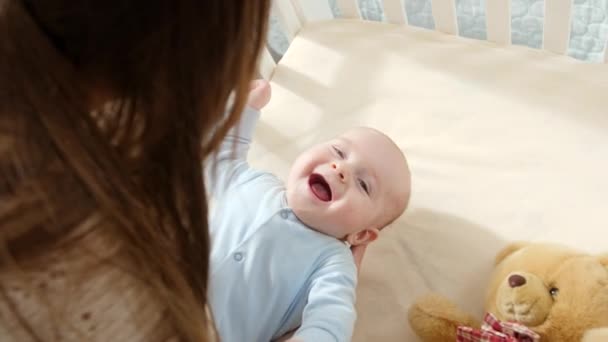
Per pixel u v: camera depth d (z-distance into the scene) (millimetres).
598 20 1149
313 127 1106
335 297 828
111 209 358
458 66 1113
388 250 942
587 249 868
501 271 833
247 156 1086
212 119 403
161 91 363
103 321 417
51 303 386
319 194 900
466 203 955
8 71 318
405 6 1320
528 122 1013
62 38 339
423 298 852
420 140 1042
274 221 882
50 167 338
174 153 384
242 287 846
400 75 1130
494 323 777
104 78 357
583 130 982
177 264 408
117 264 388
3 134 326
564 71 1059
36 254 353
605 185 921
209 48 367
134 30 344
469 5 1259
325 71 1177
